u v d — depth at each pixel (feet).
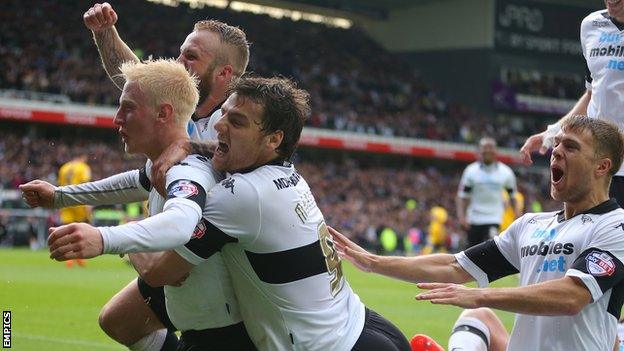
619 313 15.17
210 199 13.42
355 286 52.34
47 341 25.68
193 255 13.39
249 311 14.10
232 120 13.67
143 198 16.31
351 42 156.46
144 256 13.75
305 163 136.26
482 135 150.20
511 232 16.33
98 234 11.93
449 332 30.73
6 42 118.01
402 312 37.40
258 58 141.49
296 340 13.84
